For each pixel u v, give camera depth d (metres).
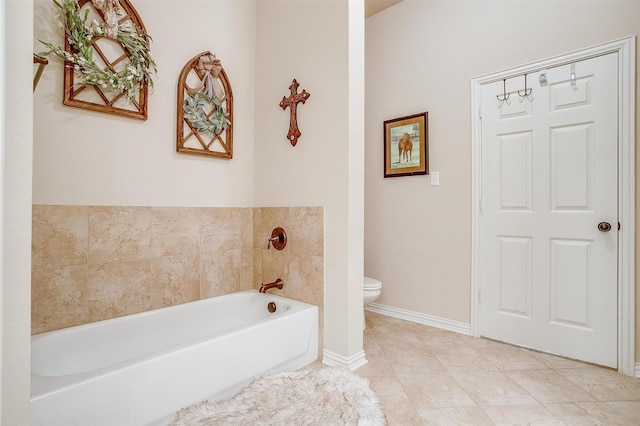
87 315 1.67
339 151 1.94
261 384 1.53
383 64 3.05
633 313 1.85
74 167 1.63
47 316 1.54
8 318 0.71
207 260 2.21
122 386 1.14
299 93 2.18
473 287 2.46
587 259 2.01
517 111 2.28
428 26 2.75
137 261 1.86
